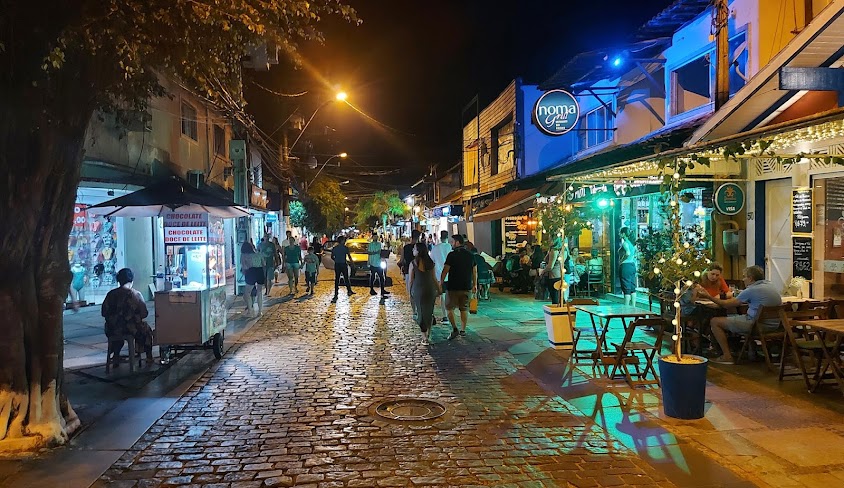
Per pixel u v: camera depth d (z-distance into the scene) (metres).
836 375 6.71
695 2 11.68
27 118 5.28
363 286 21.66
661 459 5.22
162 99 16.16
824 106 7.46
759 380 7.59
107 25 5.09
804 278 9.62
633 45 13.52
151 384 7.82
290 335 11.42
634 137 15.41
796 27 10.66
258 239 31.83
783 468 4.98
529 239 19.61
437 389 7.60
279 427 6.17
